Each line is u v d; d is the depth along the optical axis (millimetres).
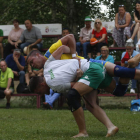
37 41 20016
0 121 11383
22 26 21641
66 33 19172
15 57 18609
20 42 20438
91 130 9180
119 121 11086
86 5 29297
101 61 8320
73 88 7781
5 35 21969
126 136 7801
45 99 17609
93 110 8172
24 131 8984
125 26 18766
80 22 29672
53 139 7434
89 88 7789
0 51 21531
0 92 18156
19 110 16125
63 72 7820
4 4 33406
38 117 12734
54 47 8016
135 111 15398
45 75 8016
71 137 7742
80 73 7766
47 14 32094
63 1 30781
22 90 18594
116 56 27750
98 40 18188
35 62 8055
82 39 19422
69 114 13797
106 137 7605
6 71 18484
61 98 19547
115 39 19234
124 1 28906
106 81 8219
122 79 8242
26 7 31484
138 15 18047
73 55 8070
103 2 29969
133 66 7914
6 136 8039
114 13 29766
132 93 17906
